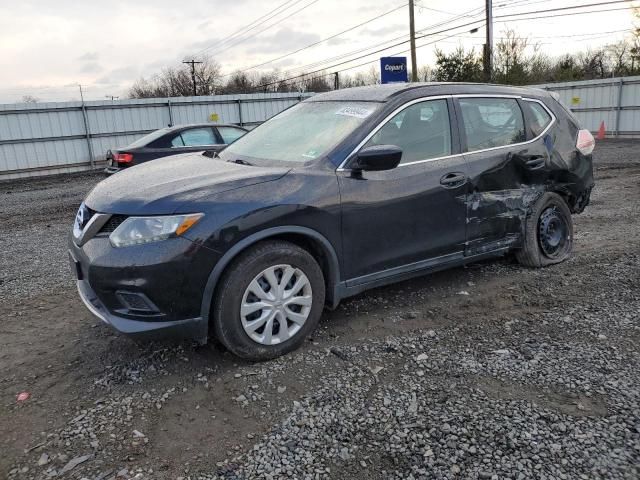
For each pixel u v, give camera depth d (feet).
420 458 8.19
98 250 10.44
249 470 8.05
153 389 10.38
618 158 49.11
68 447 8.70
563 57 143.02
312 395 9.99
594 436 8.54
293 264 11.29
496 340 12.05
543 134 16.29
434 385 10.22
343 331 12.70
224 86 225.35
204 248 10.20
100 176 53.57
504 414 9.20
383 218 12.48
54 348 12.31
